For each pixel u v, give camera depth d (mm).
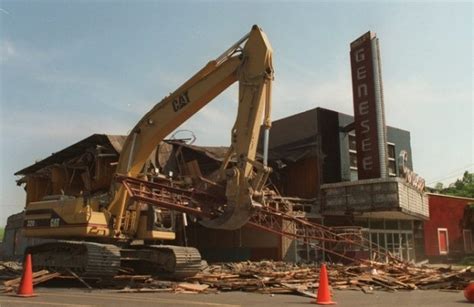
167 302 10727
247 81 14727
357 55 31906
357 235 25406
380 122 30438
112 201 16641
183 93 16344
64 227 16531
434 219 37594
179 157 29406
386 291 14328
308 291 13102
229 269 19859
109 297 11805
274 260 27609
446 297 12438
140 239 17031
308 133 33656
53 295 12180
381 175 29734
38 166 32000
